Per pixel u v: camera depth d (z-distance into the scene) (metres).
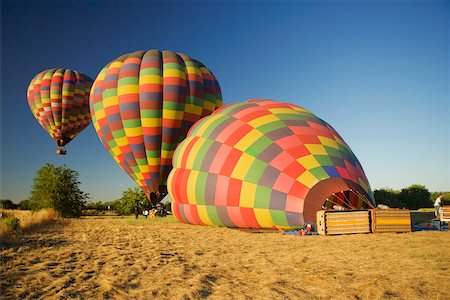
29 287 5.23
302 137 12.45
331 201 11.07
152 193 21.30
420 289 4.81
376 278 5.34
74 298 4.71
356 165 12.56
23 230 13.33
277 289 4.93
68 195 26.53
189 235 11.59
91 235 11.97
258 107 14.56
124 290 5.05
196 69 22.27
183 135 20.97
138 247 9.07
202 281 5.45
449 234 10.05
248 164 12.26
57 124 31.95
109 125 20.86
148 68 20.83
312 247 8.23
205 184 13.07
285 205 11.09
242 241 9.77
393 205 30.23
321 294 4.68
